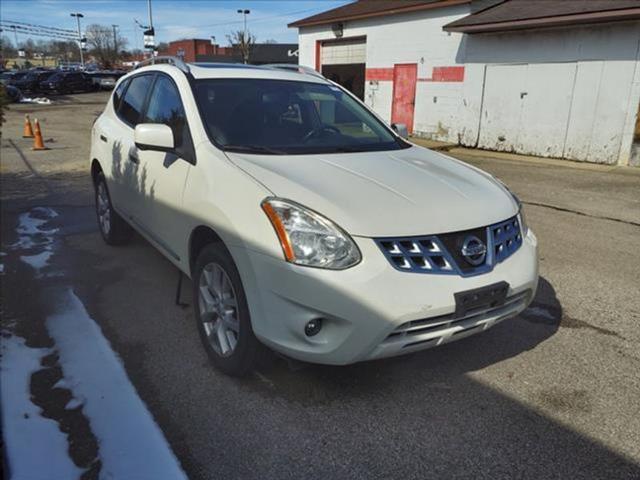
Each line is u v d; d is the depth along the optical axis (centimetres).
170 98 394
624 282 475
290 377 312
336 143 372
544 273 495
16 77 3978
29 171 965
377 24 1761
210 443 257
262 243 263
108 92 4250
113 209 509
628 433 271
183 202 332
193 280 334
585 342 363
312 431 268
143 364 324
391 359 334
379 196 277
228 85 387
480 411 286
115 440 257
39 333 360
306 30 2120
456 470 244
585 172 1079
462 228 271
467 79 1467
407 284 252
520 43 1307
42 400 286
